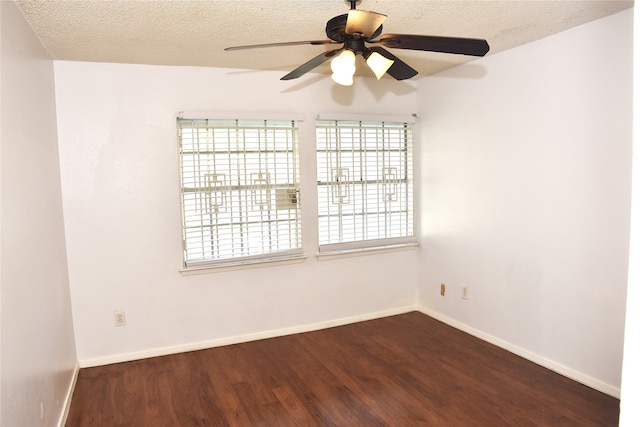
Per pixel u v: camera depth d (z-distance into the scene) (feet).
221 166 11.27
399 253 13.62
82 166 10.10
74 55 9.48
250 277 11.79
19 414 5.66
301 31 8.44
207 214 11.22
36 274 6.91
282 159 11.85
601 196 8.36
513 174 10.23
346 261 12.89
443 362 10.19
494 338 11.08
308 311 12.50
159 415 8.25
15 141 6.19
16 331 5.67
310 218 12.32
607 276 8.36
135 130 10.49
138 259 10.71
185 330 11.23
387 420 7.91
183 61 10.38
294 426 7.79
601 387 8.58
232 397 8.86
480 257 11.36
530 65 9.64
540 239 9.66
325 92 12.23
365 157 12.86
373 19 5.92
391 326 12.67
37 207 7.30
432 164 12.92
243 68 11.27
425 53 10.41
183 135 10.93
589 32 8.38
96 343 10.48
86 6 6.89
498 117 10.53
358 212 12.91
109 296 10.52
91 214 10.23
